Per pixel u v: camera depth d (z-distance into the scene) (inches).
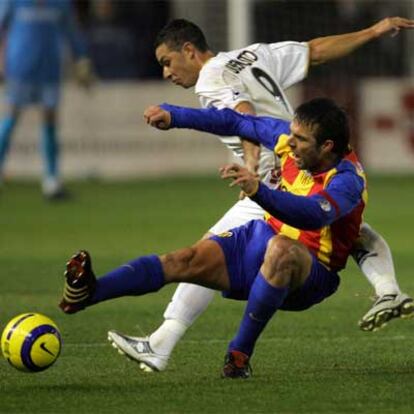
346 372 1006.4
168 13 2987.2
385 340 1181.1
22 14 2431.1
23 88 2460.6
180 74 1135.6
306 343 1167.6
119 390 931.3
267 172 1092.5
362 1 2955.2
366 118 2893.7
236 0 2913.4
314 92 2891.2
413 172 2915.8
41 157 2871.6
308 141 933.8
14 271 1665.8
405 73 2979.8
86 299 901.2
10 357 935.0
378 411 851.4
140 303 1434.5
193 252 943.0
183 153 2923.2
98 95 2871.6
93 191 2691.9
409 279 1579.7
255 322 957.2
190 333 1229.7
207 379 975.0
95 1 2977.4
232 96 1099.3
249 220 1059.3
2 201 2524.6
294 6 2982.3
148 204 2459.4
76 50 2501.2
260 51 1140.5
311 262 947.3
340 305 1413.6
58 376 995.9
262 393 910.4
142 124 2896.2
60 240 1969.7
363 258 1003.3
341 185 924.0
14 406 874.8
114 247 1877.5
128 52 2977.4
